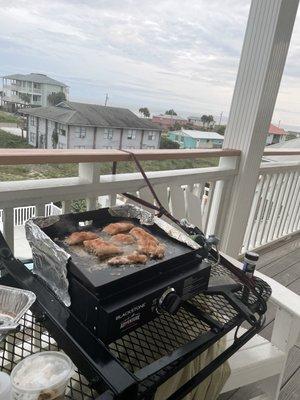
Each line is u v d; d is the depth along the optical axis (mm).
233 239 2266
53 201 1187
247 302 909
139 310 679
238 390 1432
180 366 643
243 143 2025
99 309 630
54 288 746
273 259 2797
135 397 548
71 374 586
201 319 793
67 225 891
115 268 705
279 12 1725
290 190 3027
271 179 2695
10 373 599
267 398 1319
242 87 1970
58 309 704
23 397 524
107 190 1355
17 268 841
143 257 748
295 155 2637
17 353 674
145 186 1503
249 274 990
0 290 715
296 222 3350
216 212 2127
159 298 711
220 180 2029
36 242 780
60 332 650
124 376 551
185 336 765
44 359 596
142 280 711
